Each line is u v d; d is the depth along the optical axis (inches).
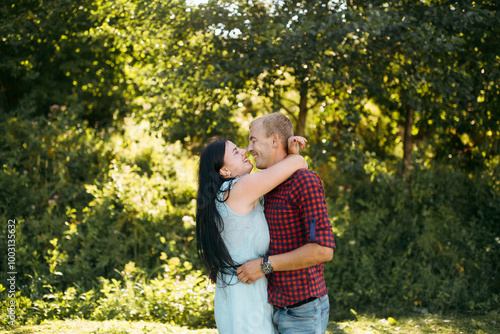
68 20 213.9
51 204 205.3
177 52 199.6
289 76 226.4
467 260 202.1
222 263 83.9
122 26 213.5
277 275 84.0
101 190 215.8
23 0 207.2
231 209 83.6
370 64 201.9
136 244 197.5
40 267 182.2
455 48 190.1
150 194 213.2
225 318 85.7
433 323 165.0
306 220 80.0
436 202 220.4
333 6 194.1
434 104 212.8
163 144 268.2
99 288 176.7
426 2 194.9
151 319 158.7
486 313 178.9
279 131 88.9
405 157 236.8
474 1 197.9
